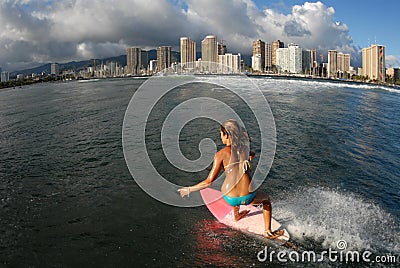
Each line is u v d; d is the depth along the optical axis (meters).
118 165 11.21
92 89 60.44
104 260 5.50
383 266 5.30
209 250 5.70
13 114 27.31
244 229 6.32
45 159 12.36
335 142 15.12
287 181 9.55
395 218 7.14
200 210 7.34
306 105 30.08
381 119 22.84
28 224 6.90
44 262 5.48
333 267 5.23
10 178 10.16
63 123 21.23
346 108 28.75
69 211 7.52
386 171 10.76
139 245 5.93
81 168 11.02
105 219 7.04
